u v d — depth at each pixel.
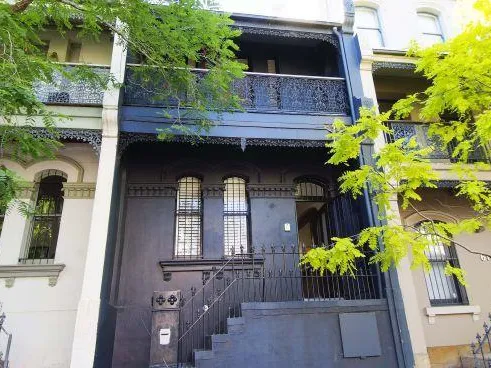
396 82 11.36
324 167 10.40
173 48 7.34
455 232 5.93
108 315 7.64
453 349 9.11
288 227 9.73
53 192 9.22
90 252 7.10
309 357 7.14
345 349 7.26
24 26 6.51
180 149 9.88
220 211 9.63
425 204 10.30
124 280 8.72
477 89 5.71
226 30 7.72
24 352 7.79
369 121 6.04
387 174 6.24
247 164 10.06
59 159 9.14
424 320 9.28
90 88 8.09
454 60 5.42
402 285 8.06
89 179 9.12
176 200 9.67
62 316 8.11
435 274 9.90
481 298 9.75
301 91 9.51
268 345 7.05
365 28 11.86
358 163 9.09
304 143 9.03
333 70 10.79
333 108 9.49
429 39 12.11
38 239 8.78
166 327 7.57
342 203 9.42
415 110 11.38
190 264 8.94
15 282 8.20
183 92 8.59
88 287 6.88
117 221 8.58
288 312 7.30
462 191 6.43
